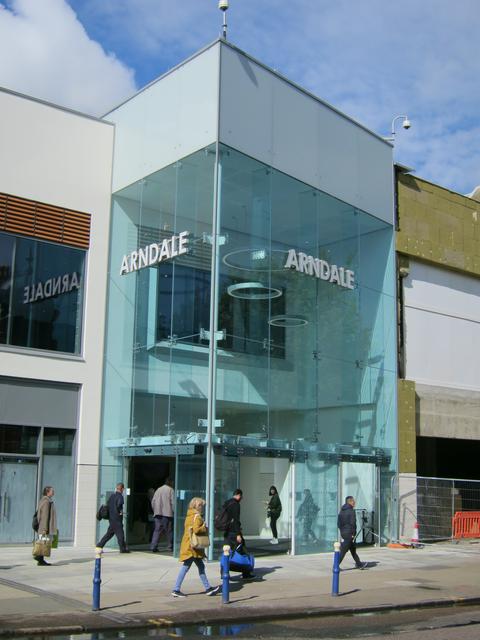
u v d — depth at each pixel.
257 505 23.41
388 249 25.33
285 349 20.55
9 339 20.11
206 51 20.38
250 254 19.98
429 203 27.33
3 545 19.27
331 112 23.58
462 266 28.19
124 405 20.97
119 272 22.00
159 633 10.06
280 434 19.95
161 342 20.12
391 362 24.52
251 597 12.85
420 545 22.81
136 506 21.36
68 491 20.58
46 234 21.22
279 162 21.36
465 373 27.94
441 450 35.66
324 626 10.77
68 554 18.56
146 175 21.72
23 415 20.08
